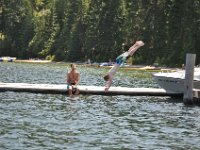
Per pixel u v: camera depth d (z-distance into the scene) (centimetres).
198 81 3441
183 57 10519
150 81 5831
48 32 15525
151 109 2952
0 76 6081
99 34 13038
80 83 5097
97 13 13188
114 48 12681
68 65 11506
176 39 10881
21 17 16788
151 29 11594
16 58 15975
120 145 1886
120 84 5188
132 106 3056
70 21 14438
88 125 2309
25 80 5447
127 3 12706
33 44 15688
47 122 2350
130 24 12238
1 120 2356
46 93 3572
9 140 1905
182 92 3553
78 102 3153
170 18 11038
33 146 1817
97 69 9456
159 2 11425
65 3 15300
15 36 16562
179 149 1850
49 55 15038
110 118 2547
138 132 2172
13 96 3359
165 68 10250
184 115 2747
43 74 6856
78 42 13875
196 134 2161
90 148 1814
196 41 10556
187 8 10725
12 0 17025
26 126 2219
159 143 1948
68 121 2402
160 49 11281
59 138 1978
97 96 3512
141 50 11706
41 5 19050
